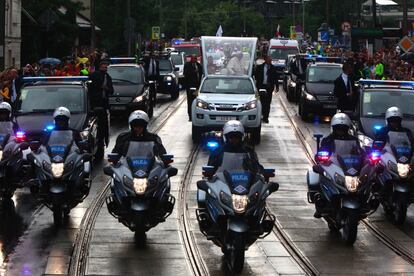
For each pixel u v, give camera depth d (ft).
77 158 116.47
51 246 105.50
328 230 117.29
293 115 274.36
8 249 103.91
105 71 176.45
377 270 96.89
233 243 93.35
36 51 403.54
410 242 110.73
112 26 485.15
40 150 117.08
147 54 336.08
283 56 483.10
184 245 107.96
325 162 111.45
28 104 162.71
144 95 249.75
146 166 104.63
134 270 95.86
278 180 154.40
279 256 103.40
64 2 412.57
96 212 126.21
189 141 206.18
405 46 264.72
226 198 94.63
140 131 108.17
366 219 125.80
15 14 379.96
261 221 98.43
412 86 159.02
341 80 174.40
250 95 209.67
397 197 119.44
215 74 239.71
